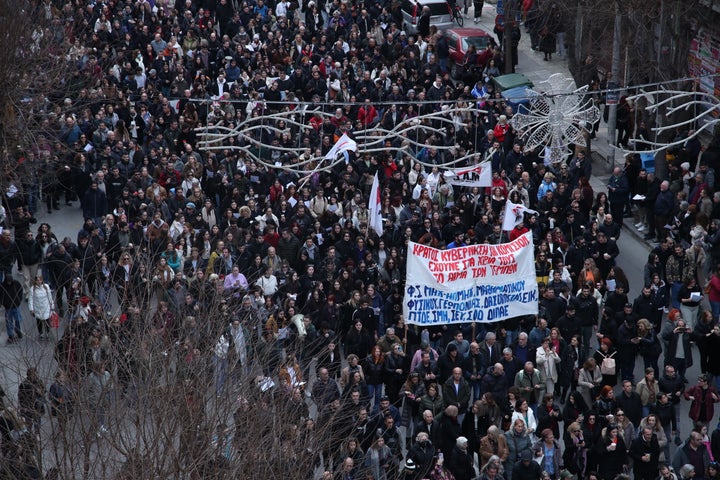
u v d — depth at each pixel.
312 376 45.22
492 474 40.56
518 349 48.06
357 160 63.31
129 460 30.44
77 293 40.81
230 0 87.50
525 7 85.69
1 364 36.75
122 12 85.19
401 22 88.88
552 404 44.56
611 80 69.88
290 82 75.31
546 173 60.38
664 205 59.88
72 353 34.59
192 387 32.75
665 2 66.31
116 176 61.88
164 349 33.41
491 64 80.19
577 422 43.62
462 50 84.12
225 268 50.94
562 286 51.06
